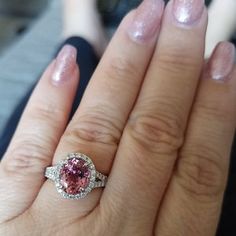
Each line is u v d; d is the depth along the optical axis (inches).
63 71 3.5
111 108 3.4
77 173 3.1
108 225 3.2
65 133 3.4
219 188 3.3
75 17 7.3
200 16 3.2
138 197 3.2
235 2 7.1
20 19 12.9
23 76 7.6
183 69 3.3
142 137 3.2
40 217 3.2
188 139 3.3
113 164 3.2
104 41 7.3
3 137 5.4
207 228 3.4
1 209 3.4
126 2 7.8
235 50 3.3
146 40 3.3
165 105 3.3
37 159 3.4
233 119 3.3
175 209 3.3
